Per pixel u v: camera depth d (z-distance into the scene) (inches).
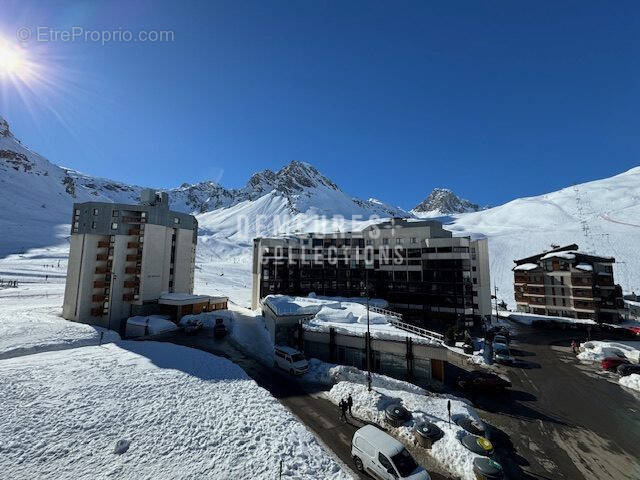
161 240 2447.1
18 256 5723.4
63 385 975.0
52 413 799.7
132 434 737.0
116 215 2263.8
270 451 700.7
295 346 1561.3
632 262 4830.2
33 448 661.3
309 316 1680.6
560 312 2908.5
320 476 637.9
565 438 882.8
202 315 2277.3
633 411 1051.9
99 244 2219.5
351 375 1197.1
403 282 2586.1
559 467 755.4
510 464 762.8
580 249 5654.5
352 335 1400.1
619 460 785.6
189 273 2733.8
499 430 922.7
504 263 5570.9
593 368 1507.1
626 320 2677.2
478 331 2301.9
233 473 621.0
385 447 673.6
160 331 1999.3
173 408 874.8
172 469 623.2
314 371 1305.4
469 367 1504.7
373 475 671.1
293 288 2837.1
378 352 1343.5
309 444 749.3
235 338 1860.2
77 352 1391.5
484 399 1131.9
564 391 1218.0
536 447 837.2
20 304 2502.5
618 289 2664.9
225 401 938.7
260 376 1263.5
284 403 1024.2
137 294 2261.3
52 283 4042.8
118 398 911.7
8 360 1216.8
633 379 1268.5
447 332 1929.1
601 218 7623.0
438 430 830.5
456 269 2409.0
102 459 644.1
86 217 2219.5
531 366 1533.0
